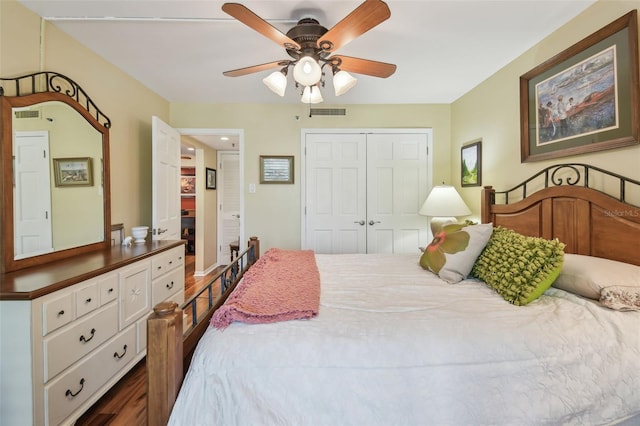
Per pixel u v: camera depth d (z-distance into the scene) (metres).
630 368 1.04
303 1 1.64
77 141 2.04
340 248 3.51
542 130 2.02
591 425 1.00
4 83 1.61
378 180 3.50
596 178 1.62
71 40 2.04
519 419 0.97
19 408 1.27
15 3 1.67
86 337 1.57
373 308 1.27
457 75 2.65
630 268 1.27
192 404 0.93
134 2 1.68
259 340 1.03
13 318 1.26
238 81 2.79
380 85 2.89
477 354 1.02
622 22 1.47
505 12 1.75
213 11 1.76
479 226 1.74
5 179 1.54
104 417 1.64
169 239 2.99
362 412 0.95
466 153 3.08
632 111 1.43
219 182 5.26
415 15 1.77
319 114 3.46
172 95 3.17
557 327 1.10
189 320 2.83
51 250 1.83
